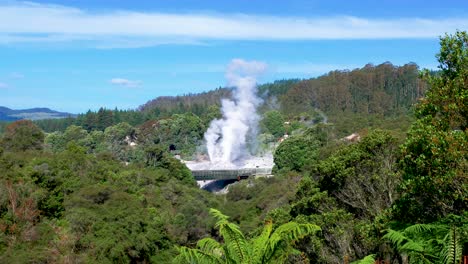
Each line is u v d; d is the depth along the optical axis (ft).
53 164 163.73
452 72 46.16
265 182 255.29
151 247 139.03
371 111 504.84
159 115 602.44
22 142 235.40
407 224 44.04
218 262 32.01
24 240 119.14
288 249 31.83
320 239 69.97
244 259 30.76
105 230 128.98
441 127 43.50
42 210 132.67
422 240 29.81
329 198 79.77
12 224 121.08
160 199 193.98
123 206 144.56
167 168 271.28
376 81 545.85
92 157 196.44
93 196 145.69
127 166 237.66
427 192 44.29
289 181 222.89
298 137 287.89
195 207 190.90
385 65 562.66
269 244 31.07
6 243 116.88
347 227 68.08
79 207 138.41
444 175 40.88
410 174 47.14
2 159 158.61
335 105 542.57
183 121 474.49
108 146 407.85
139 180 205.57
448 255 26.30
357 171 77.30
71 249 121.39
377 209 73.20
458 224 32.60
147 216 148.15
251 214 199.62
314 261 70.54
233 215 202.18
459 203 43.47
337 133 320.70
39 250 117.70
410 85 519.19
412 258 28.58
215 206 219.61
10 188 127.95
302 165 267.18
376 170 74.64
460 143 40.16
